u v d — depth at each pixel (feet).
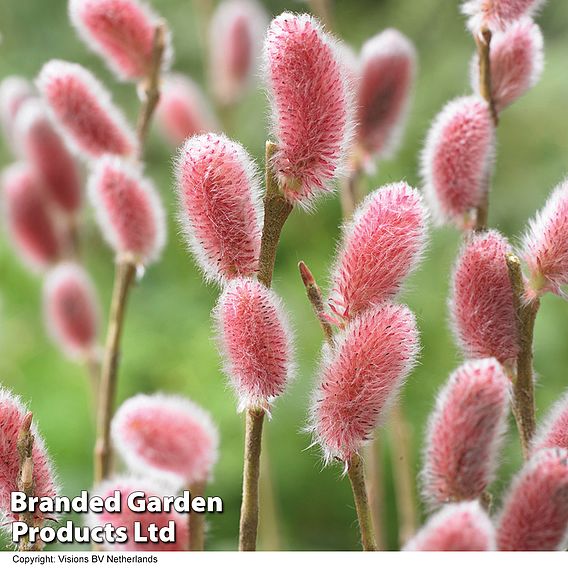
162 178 4.63
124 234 2.06
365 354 1.73
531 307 1.79
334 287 1.76
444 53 4.87
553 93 4.47
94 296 2.39
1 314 3.98
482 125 1.90
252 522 1.76
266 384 1.75
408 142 4.32
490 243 1.79
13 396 1.79
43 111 2.37
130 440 1.90
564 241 1.77
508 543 1.70
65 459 3.48
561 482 1.70
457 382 1.72
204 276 1.79
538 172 4.43
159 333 4.09
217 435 1.92
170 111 2.68
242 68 3.04
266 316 1.74
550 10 4.77
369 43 2.10
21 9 5.38
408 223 1.75
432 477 1.73
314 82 1.73
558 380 3.69
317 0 2.41
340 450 1.74
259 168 1.78
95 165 2.10
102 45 2.12
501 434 1.72
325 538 3.47
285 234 4.31
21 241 2.52
